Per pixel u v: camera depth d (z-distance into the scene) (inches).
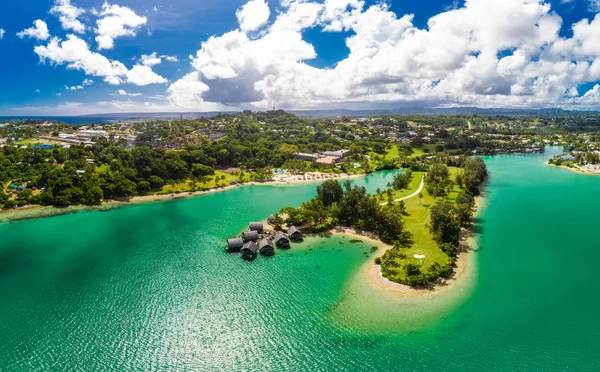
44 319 3267.7
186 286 3836.1
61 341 2967.5
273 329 3095.5
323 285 3804.1
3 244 5083.7
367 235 5152.6
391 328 3065.9
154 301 3560.5
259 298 3577.8
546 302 3442.4
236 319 3245.6
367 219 5221.5
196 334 3053.6
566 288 3708.2
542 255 4512.8
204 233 5492.1
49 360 2751.0
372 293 3614.7
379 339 2930.6
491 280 3858.3
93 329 3127.5
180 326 3161.9
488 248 4724.4
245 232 5036.9
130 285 3878.0
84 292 3740.2
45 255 4692.4
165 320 3250.5
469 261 4323.3
